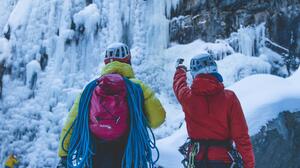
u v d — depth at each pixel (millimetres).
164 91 10750
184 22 11328
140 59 11148
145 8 11594
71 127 3414
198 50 10836
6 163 10828
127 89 3400
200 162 3621
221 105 3652
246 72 10148
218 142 3635
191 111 3721
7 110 11781
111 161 3287
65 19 12047
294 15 10445
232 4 10938
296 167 5980
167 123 9742
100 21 11844
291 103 6234
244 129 3619
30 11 12539
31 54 12125
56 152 10750
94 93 3412
